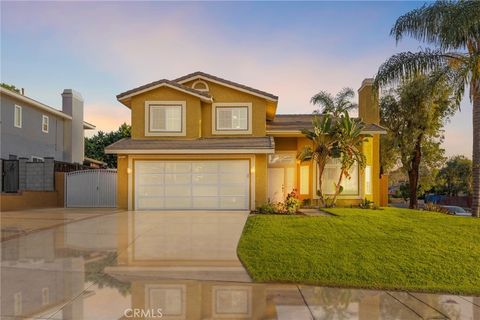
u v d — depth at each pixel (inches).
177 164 712.4
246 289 270.7
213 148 680.4
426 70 670.5
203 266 323.6
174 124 743.7
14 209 733.9
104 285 273.6
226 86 760.3
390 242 397.7
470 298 261.7
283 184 816.9
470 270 316.8
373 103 793.6
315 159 754.8
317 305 242.8
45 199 813.9
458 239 414.0
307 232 443.5
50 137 1117.1
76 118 1232.2
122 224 530.3
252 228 476.4
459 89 620.1
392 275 303.3
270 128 808.9
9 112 932.0
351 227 473.1
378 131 772.0
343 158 703.1
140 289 266.1
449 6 650.8
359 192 781.3
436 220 541.3
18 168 849.5
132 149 682.2
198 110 743.7
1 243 407.8
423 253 359.9
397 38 690.2
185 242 413.4
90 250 377.4
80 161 1257.4
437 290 275.0
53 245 398.6
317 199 784.9
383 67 692.1
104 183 836.0
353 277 297.9
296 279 291.1
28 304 234.8
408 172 1154.7
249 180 705.0
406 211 678.5
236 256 354.9
